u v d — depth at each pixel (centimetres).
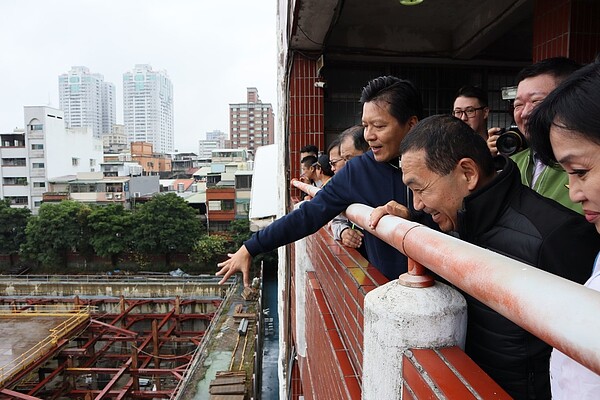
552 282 65
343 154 314
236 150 4644
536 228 121
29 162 3762
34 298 2541
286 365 755
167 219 2875
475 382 102
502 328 120
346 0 557
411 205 207
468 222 130
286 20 601
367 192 212
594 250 117
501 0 523
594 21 344
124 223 2881
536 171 212
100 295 2595
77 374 1914
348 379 184
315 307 300
